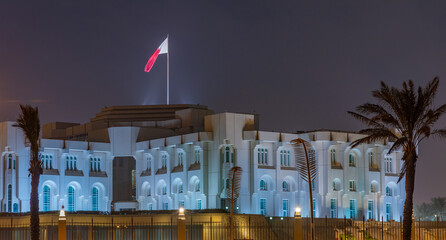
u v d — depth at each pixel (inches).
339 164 3570.4
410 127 2310.5
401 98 2300.7
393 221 3307.1
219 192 3297.2
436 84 2315.5
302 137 3540.8
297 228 2180.1
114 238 2731.3
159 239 2763.3
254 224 2888.8
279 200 3430.1
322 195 3484.3
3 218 3102.9
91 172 3654.0
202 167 3346.5
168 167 3545.8
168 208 3545.8
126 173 3983.8
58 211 3097.9
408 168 2316.7
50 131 4237.2
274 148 3452.3
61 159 3533.5
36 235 2383.1
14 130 3442.4
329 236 3048.7
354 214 3614.7
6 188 3435.0
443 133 2317.9
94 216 2906.0
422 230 3100.4
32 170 2411.4
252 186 3334.2
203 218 2812.5
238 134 3336.6
